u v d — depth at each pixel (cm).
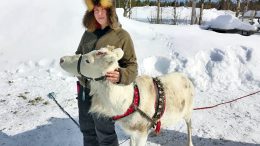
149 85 344
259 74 729
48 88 679
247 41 859
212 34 934
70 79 725
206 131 517
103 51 280
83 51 339
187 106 408
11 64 791
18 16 963
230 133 512
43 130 515
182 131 518
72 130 518
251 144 479
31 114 568
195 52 787
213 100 638
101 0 306
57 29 913
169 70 749
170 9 3094
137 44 841
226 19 1296
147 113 336
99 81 292
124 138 491
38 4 1004
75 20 946
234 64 754
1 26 932
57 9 987
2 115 563
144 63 764
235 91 682
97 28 331
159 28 988
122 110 310
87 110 353
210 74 730
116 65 290
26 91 664
